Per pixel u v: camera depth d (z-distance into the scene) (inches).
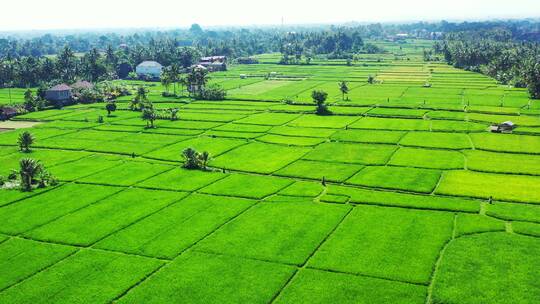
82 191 4552.2
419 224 3732.8
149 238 3580.2
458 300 2758.4
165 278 3041.3
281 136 6555.1
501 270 3058.6
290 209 4069.9
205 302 2790.4
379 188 4542.3
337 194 4367.6
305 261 3235.7
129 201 4293.8
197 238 3565.5
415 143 6023.6
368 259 3230.8
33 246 3491.6
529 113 7549.2
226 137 6599.4
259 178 4879.4
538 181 4638.3
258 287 2928.2
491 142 5994.1
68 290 2925.7
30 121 7800.2
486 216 3860.7
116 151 5925.2
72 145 6230.3
